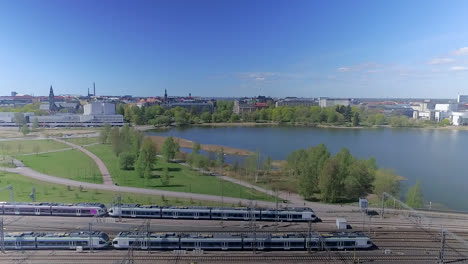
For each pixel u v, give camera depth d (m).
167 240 113.56
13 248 112.31
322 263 106.69
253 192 181.62
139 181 196.38
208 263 105.75
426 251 115.06
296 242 115.25
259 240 114.69
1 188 163.12
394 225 137.38
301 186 171.12
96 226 132.75
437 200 177.38
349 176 170.50
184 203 159.00
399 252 114.19
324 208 157.50
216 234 118.69
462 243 121.12
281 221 140.38
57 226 132.00
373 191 178.38
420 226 136.50
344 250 115.81
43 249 112.81
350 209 156.25
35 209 142.00
